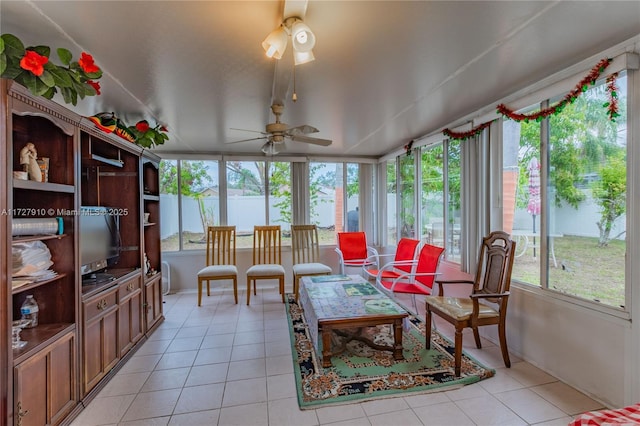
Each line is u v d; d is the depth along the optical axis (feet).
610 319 6.29
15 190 6.20
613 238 6.36
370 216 18.13
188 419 6.18
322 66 6.72
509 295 8.09
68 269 6.30
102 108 9.14
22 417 4.98
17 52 4.84
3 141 4.68
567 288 7.29
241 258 16.42
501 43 5.87
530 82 7.76
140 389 7.23
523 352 8.34
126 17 4.86
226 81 7.36
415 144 13.78
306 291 10.40
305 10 4.53
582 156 6.99
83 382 6.59
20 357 4.96
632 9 4.83
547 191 7.84
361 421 6.04
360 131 12.51
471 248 10.25
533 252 8.23
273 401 6.72
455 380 7.33
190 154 15.83
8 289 4.75
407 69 6.93
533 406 6.42
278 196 16.96
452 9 4.79
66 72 5.50
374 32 5.42
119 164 8.61
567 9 4.83
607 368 6.36
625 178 6.15
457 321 7.63
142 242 9.87
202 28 5.19
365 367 8.02
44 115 5.49
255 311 12.67
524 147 8.54
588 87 6.49
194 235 16.03
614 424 3.76
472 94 8.52
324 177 17.76
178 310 12.84
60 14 4.75
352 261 15.66
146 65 6.51
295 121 10.90
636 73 5.90
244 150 15.81
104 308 7.49
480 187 9.89
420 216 14.23
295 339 9.85
